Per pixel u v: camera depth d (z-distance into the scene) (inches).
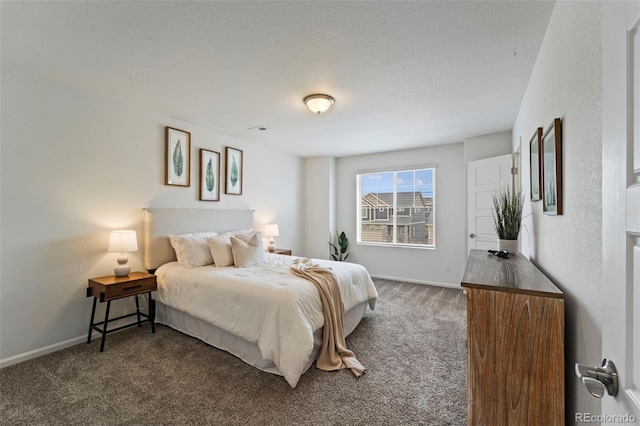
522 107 111.8
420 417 66.0
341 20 66.2
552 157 61.4
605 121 26.5
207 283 101.7
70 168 101.3
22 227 90.7
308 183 226.4
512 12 63.4
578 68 47.1
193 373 83.6
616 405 23.9
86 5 62.1
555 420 46.6
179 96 110.2
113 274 112.4
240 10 63.2
